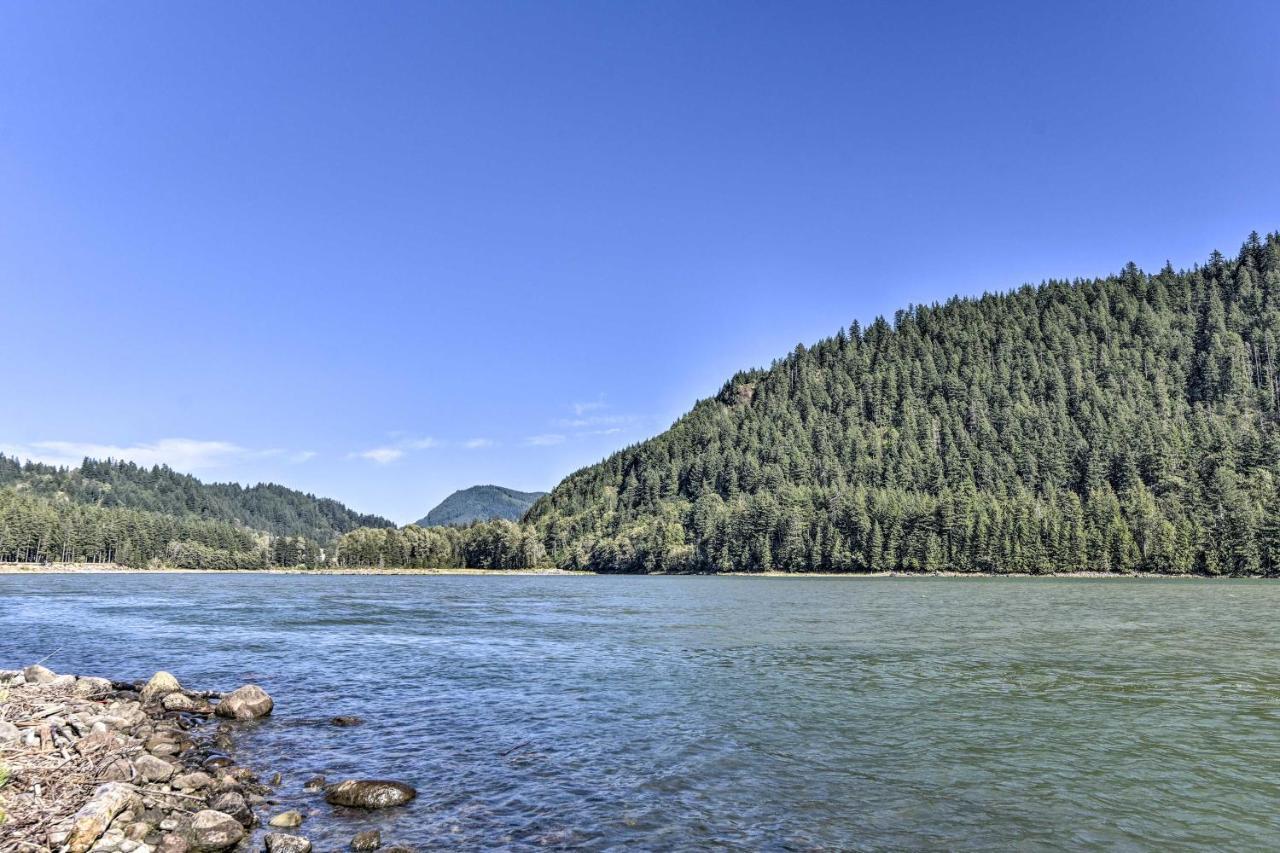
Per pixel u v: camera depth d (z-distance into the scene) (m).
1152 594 88.38
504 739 20.47
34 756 16.34
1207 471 176.25
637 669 32.00
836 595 91.56
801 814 14.81
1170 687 27.22
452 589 114.56
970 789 16.31
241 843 13.25
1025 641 40.84
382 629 48.75
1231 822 14.45
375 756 18.89
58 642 41.50
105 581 132.50
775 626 50.34
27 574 175.38
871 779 16.98
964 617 56.56
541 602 78.94
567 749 19.45
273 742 20.27
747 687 27.69
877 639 42.31
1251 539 140.00
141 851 12.47
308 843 12.91
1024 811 15.02
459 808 15.15
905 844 13.37
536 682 28.98
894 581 144.00
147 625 50.69
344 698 26.09
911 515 174.12
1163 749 19.33
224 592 96.12
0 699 20.02
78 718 20.44
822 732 21.05
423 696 26.39
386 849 12.90
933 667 32.03
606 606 72.12
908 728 21.45
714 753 19.03
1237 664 32.41
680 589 113.69
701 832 13.88
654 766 17.94
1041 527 161.62
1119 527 153.50
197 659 35.38
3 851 11.79
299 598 83.94
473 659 35.12
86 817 12.67
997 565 162.00
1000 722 22.11
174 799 14.78
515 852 12.92
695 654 36.47
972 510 169.62
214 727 21.78
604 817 14.63
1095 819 14.59
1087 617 55.78
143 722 21.59
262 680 29.75
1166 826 14.26
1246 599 77.12
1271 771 17.53
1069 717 22.72
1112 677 29.25
